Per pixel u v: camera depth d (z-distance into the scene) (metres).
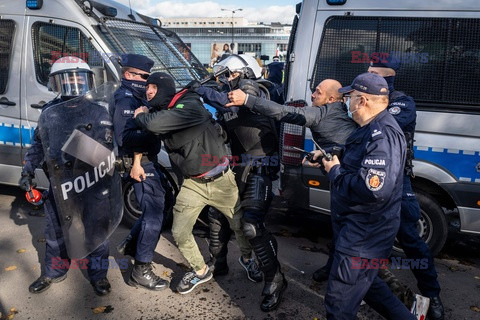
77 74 3.14
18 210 5.04
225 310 3.24
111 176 3.18
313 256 4.14
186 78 5.20
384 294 2.63
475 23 3.74
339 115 3.00
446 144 3.84
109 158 3.15
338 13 4.03
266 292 3.21
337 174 2.51
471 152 3.79
